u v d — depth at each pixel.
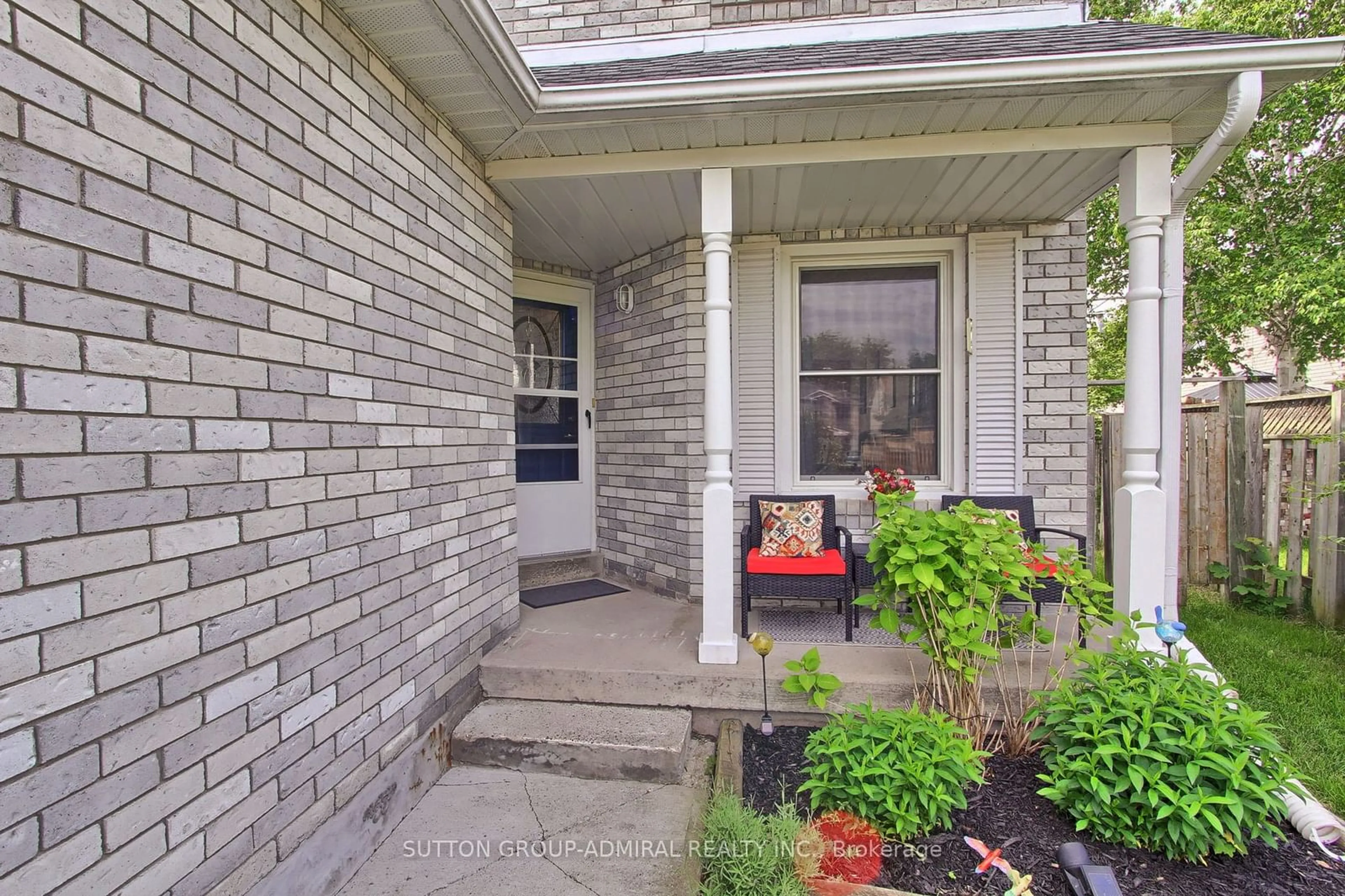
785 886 1.71
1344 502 4.02
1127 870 1.79
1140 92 2.46
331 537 1.88
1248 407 4.57
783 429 4.03
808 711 2.73
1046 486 3.85
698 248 3.89
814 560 3.29
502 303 3.21
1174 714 1.93
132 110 1.26
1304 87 8.68
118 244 1.23
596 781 2.44
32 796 1.07
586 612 3.70
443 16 1.99
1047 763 2.11
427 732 2.41
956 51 2.73
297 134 1.75
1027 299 3.84
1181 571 4.73
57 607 1.12
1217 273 9.92
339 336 1.92
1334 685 3.11
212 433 1.45
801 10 3.83
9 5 1.05
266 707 1.61
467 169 2.82
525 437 4.42
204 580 1.43
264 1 1.63
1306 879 1.76
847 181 3.17
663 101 2.51
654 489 4.21
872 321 4.10
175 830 1.34
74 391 1.15
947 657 2.35
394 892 1.85
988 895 1.70
